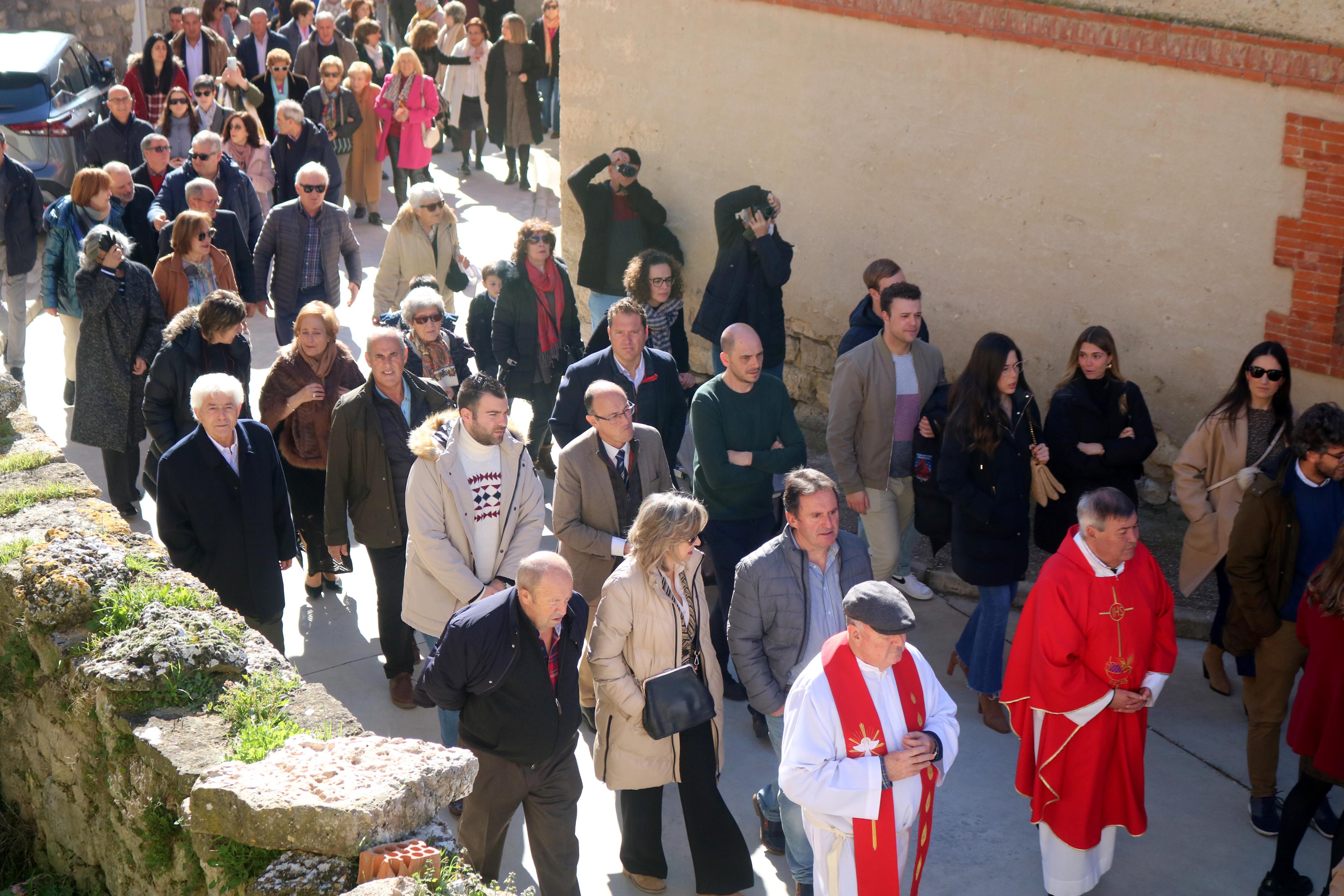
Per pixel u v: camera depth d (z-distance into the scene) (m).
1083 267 7.99
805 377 9.74
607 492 5.71
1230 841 5.41
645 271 8.03
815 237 9.35
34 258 9.57
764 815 5.27
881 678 4.16
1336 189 6.91
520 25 14.89
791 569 4.89
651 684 4.64
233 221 9.05
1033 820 4.95
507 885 5.05
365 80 14.05
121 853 4.41
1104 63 7.57
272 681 4.39
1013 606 7.34
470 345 8.45
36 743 5.04
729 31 9.40
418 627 5.64
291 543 5.97
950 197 8.50
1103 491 4.75
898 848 4.21
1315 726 4.76
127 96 11.84
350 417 6.04
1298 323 7.23
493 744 4.52
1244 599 5.33
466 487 5.50
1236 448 6.11
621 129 10.34
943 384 6.67
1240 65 7.05
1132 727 4.82
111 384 7.60
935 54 8.30
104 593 4.80
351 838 3.52
